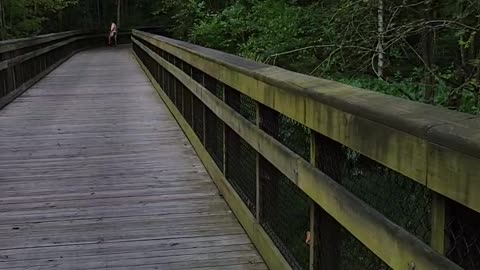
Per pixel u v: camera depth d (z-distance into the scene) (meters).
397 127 1.35
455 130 1.15
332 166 1.91
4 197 3.83
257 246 2.87
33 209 3.57
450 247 1.23
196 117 5.13
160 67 8.99
